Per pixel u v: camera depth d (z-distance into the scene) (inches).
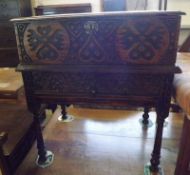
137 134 53.1
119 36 30.2
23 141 40.3
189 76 35.8
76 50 32.2
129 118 60.1
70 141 51.4
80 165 44.0
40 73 35.4
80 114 63.0
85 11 96.6
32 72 35.6
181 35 87.8
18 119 43.7
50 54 33.2
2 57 101.1
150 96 33.7
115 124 57.6
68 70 32.9
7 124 42.1
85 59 32.5
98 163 44.3
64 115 60.1
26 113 45.8
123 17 29.0
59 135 53.8
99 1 99.1
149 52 30.4
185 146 33.7
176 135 51.9
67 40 31.8
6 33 97.1
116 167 43.0
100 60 32.0
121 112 63.2
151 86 33.0
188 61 45.3
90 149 48.4
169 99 33.4
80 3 98.5
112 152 47.3
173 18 28.3
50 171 42.8
